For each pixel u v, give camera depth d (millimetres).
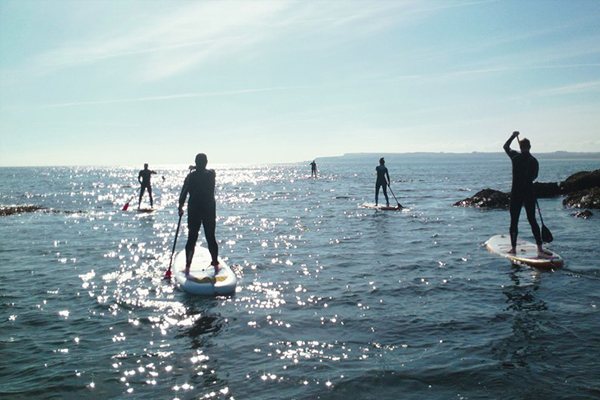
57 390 3717
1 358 4363
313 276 7484
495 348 4375
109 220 16938
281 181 54344
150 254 9836
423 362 4113
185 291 6621
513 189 8508
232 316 5512
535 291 6301
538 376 3775
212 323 5277
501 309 5562
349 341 4664
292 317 5441
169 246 10883
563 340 4512
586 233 11219
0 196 31938
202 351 4465
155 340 4773
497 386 3629
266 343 4641
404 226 13516
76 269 8320
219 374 3957
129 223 15938
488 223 13953
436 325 5059
